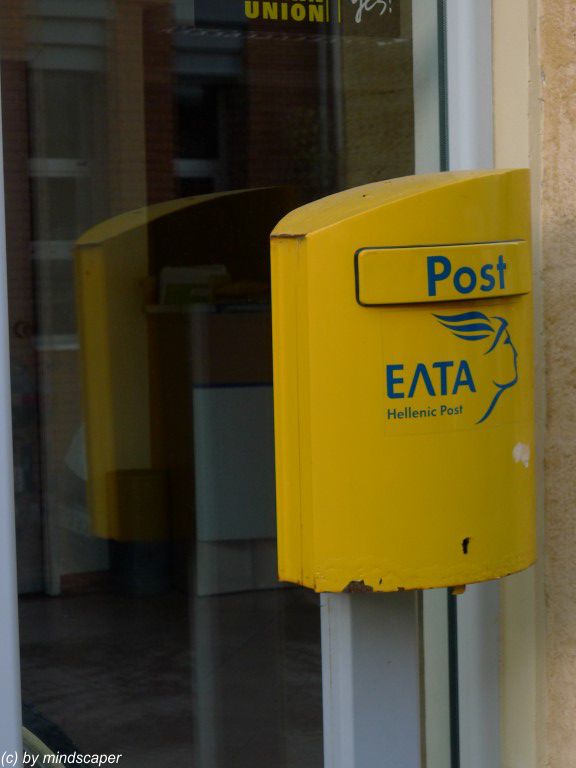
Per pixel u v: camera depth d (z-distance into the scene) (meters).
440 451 1.65
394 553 1.64
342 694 1.75
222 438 3.00
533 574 2.62
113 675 2.84
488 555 1.71
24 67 2.71
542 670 2.63
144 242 2.90
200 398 2.99
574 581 2.60
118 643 2.85
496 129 2.63
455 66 2.61
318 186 2.94
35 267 2.79
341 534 1.63
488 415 1.69
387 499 1.63
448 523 1.66
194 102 2.87
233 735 2.99
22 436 2.77
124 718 2.84
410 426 1.63
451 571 1.67
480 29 2.60
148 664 2.86
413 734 1.79
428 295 1.62
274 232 1.66
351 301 1.59
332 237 1.58
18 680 2.32
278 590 3.04
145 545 2.88
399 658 1.77
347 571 1.64
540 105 2.54
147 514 2.88
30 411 2.79
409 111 2.79
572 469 2.60
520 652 2.65
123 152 2.86
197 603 2.96
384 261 1.59
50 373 2.82
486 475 1.70
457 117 2.62
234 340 3.04
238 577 3.02
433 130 2.74
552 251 2.57
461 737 2.72
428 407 1.63
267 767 3.02
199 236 2.98
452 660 2.74
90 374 2.87
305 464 1.65
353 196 1.68
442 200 1.62
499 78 2.62
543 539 2.60
